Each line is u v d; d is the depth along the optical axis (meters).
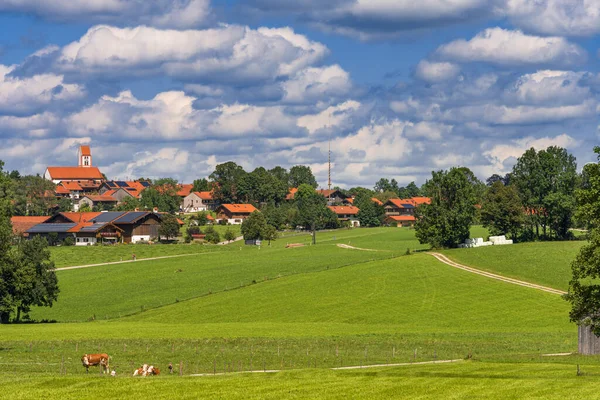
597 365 79.31
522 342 111.44
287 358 98.12
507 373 72.25
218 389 65.31
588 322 85.81
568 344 108.25
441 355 100.88
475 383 66.25
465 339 115.44
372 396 61.91
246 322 149.62
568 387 63.81
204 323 145.25
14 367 89.06
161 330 124.06
